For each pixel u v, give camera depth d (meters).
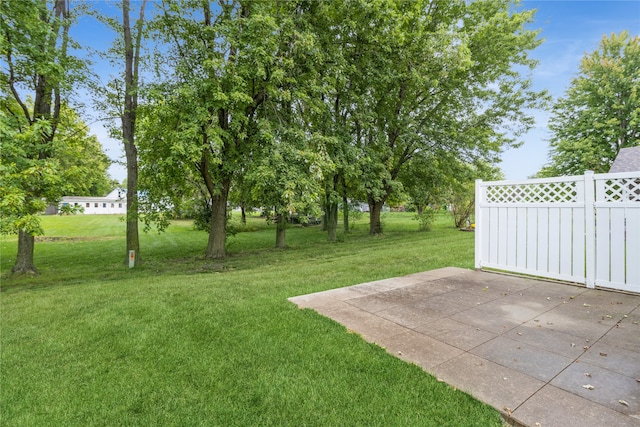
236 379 2.62
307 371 2.69
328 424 2.06
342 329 3.47
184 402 2.36
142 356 3.07
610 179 4.71
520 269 5.78
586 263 4.96
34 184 6.77
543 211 5.45
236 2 9.58
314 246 14.12
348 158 12.09
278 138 8.98
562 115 24.09
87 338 3.53
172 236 20.11
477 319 3.68
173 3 8.74
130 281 7.22
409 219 33.00
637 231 4.48
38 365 2.96
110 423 2.16
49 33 7.53
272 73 8.59
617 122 20.83
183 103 8.34
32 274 9.02
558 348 2.89
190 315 4.14
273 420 2.13
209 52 8.52
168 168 9.34
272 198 9.45
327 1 10.40
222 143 8.21
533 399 2.16
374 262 8.01
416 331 3.37
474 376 2.47
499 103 14.66
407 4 12.82
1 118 5.89
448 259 7.99
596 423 1.90
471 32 13.95
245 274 7.39
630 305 4.06
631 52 21.27
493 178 16.12
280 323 3.72
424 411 2.12
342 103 13.20
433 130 14.39
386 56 12.41
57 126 9.35
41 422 2.19
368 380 2.51
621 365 2.57
